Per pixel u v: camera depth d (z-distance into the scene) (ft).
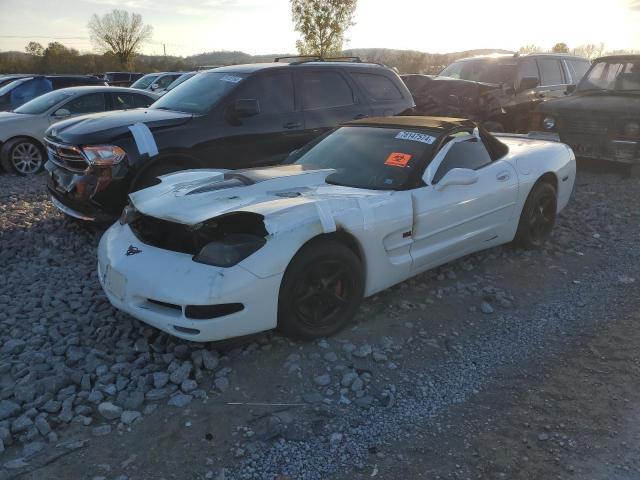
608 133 26.94
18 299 14.10
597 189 25.81
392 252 12.88
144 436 9.02
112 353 11.41
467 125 15.64
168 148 18.37
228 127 19.76
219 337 10.41
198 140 19.03
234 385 10.38
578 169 30.42
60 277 15.62
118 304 11.34
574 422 9.36
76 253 17.65
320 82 22.45
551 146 18.48
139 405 9.73
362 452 8.72
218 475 8.17
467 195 14.47
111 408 9.45
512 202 16.11
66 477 8.11
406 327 12.69
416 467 8.39
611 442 8.84
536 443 8.86
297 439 8.96
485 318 13.25
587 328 12.67
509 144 18.54
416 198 13.21
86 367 10.74
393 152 14.40
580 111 27.68
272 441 8.91
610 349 11.70
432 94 35.70
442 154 14.33
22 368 10.69
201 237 10.95
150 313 10.68
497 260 16.92
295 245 10.81
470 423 9.41
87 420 9.33
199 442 8.88
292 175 13.33
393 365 11.13
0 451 8.61
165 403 9.85
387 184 13.44
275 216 10.84
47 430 9.03
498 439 8.97
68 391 10.02
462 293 14.56
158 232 11.64
